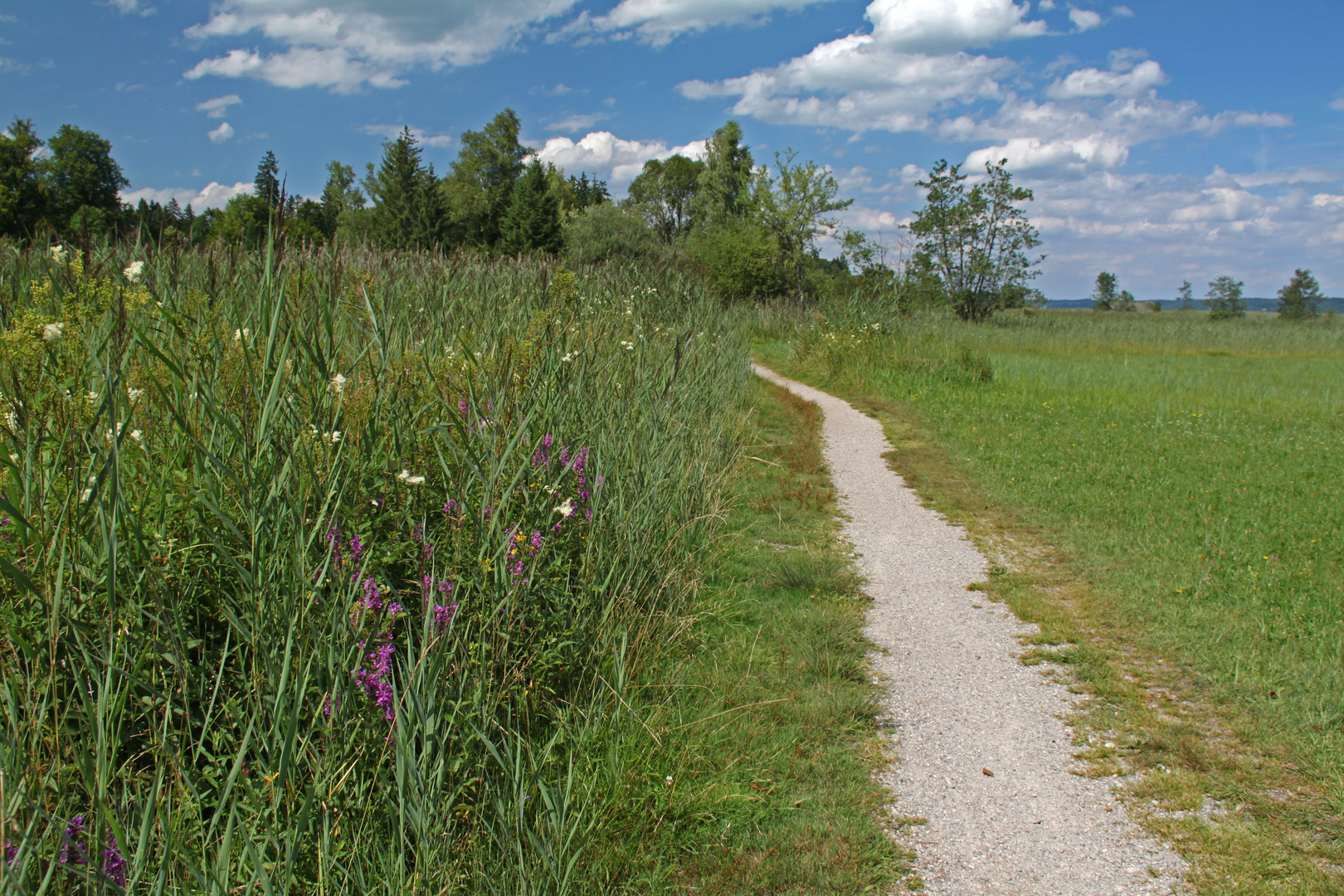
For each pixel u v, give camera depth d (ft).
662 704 12.19
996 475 29.14
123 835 5.99
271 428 8.48
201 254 15.52
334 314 12.85
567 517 12.60
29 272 14.07
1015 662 14.98
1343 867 9.45
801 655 14.70
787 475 28.84
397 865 7.44
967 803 10.84
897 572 19.89
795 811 10.50
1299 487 25.99
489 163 237.04
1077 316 146.72
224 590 8.38
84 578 7.24
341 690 7.80
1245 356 87.20
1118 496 25.43
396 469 10.44
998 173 113.70
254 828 6.95
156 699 7.02
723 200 181.47
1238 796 10.82
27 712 6.29
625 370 19.94
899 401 47.44
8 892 5.05
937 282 118.62
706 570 17.93
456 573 9.96
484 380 12.46
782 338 88.28
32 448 7.36
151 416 8.85
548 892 8.18
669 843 9.66
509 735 9.53
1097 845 9.96
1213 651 14.74
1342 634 14.96
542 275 24.70
